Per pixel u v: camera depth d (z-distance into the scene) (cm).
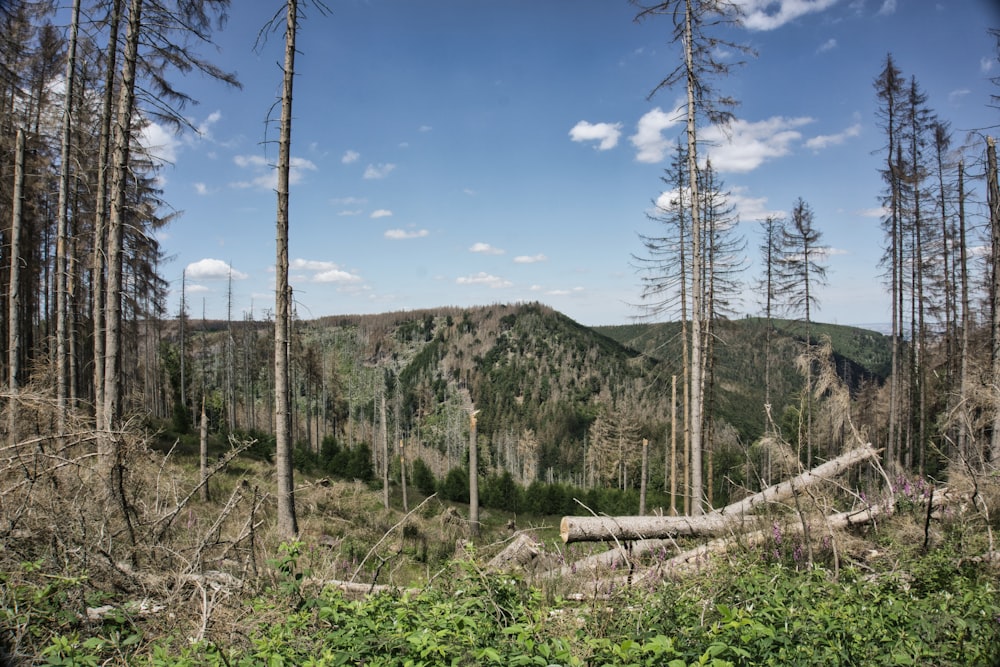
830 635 346
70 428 591
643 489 2034
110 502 533
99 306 1310
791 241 2297
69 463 527
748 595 441
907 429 2320
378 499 2008
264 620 405
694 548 729
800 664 310
